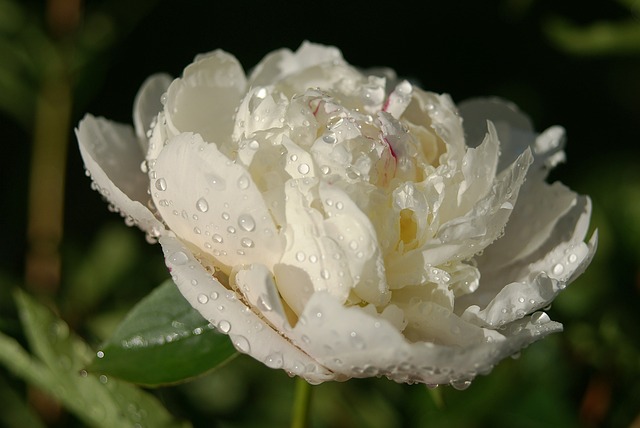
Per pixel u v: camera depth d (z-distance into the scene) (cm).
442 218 48
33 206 66
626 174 69
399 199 47
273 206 46
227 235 46
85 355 52
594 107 79
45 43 64
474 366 45
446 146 50
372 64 82
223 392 62
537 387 57
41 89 65
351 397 59
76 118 66
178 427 52
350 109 49
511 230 52
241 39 83
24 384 57
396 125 48
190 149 46
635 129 78
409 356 45
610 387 58
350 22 83
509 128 54
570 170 74
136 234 67
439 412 57
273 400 62
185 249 47
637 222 61
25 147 80
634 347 58
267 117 48
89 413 52
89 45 65
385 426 59
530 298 47
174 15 83
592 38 62
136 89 82
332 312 44
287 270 46
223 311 46
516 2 73
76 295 65
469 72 80
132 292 65
